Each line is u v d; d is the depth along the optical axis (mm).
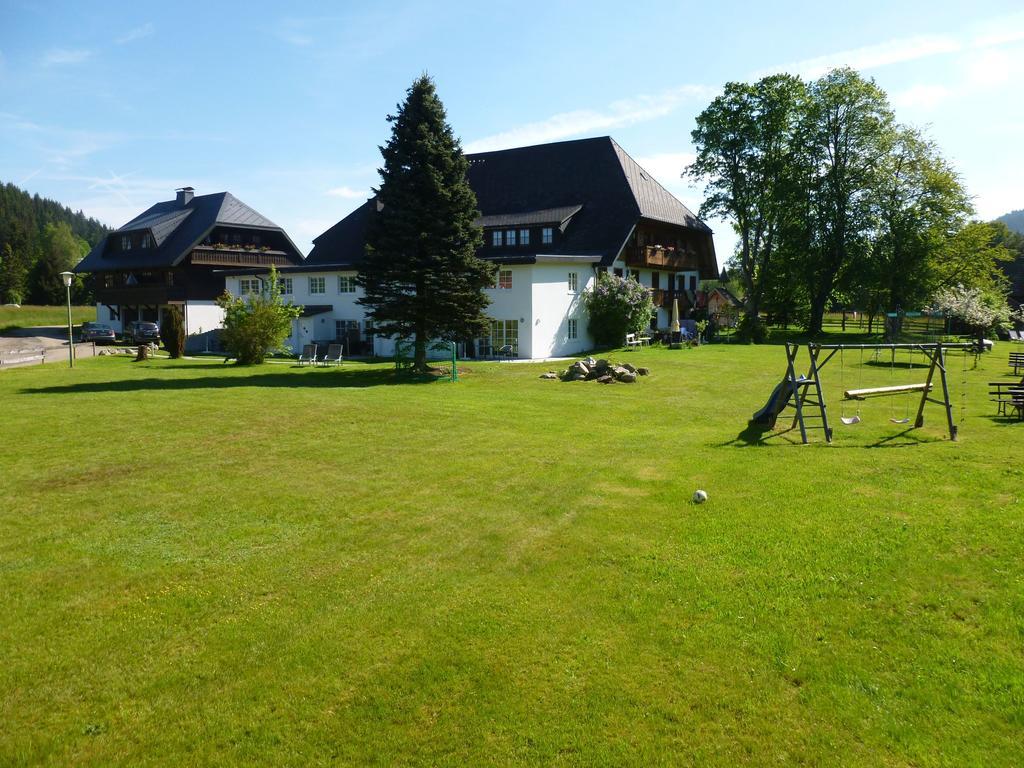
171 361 33781
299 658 5891
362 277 26484
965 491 9578
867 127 45312
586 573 7422
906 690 5258
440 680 5559
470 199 25641
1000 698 5102
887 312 49562
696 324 44344
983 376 25094
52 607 6770
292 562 7828
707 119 46406
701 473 11273
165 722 5117
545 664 5738
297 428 15414
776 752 4699
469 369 28016
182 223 57688
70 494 10312
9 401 19141
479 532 8727
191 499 10078
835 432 14547
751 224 48938
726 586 6961
